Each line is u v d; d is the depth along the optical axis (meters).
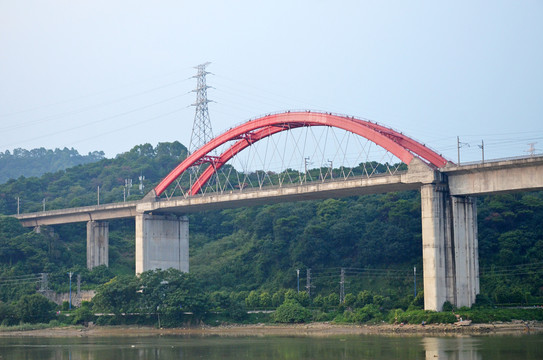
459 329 124.44
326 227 190.00
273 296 168.62
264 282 187.00
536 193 191.75
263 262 190.12
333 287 173.88
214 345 120.81
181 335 143.62
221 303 163.75
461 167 128.25
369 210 194.12
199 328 156.12
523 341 110.38
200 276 191.12
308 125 149.62
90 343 130.50
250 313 164.50
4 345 130.00
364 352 103.94
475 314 128.62
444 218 131.12
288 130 153.25
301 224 198.00
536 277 155.62
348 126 140.00
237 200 158.75
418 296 144.75
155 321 160.75
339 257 184.88
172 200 171.12
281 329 148.75
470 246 133.12
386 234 180.25
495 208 176.25
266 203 165.38
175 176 172.12
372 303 154.25
